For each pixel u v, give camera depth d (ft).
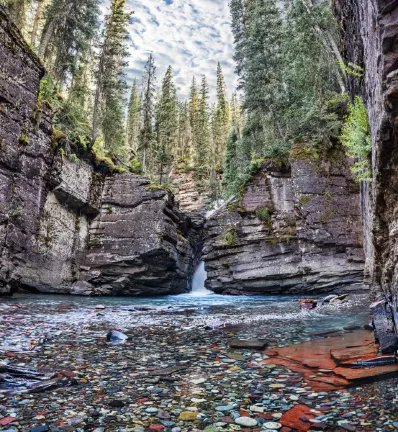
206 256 91.25
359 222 73.36
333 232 73.41
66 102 80.89
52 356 17.40
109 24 98.27
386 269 16.16
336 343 20.22
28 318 29.96
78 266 71.41
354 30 23.44
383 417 9.66
